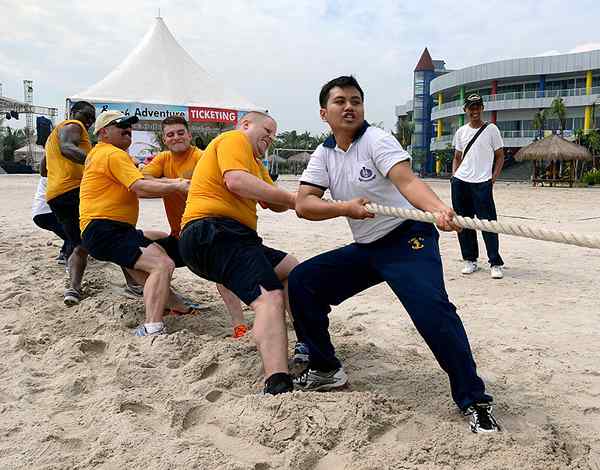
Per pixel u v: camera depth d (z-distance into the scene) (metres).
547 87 62.62
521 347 4.29
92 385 3.60
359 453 2.75
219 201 3.83
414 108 77.38
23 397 3.42
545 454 2.68
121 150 4.80
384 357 4.04
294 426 2.92
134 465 2.66
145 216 12.77
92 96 18.34
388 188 3.30
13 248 8.39
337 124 3.25
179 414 3.12
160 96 19.23
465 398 3.01
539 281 6.55
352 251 3.43
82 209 4.77
